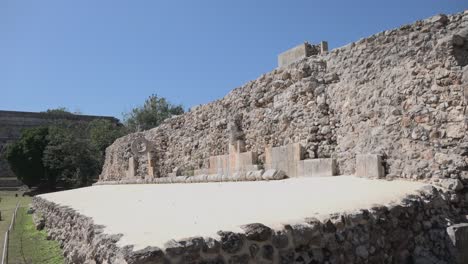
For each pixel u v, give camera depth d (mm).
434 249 7387
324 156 12383
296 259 5781
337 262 6113
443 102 9016
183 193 13008
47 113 64750
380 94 10508
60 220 11906
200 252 5148
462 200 8430
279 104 14367
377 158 10023
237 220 6508
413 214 7469
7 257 9375
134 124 55969
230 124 16812
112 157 31656
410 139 9547
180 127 21688
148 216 8148
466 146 8492
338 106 12078
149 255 4855
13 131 62188
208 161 18594
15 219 18391
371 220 6770
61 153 43844
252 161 15164
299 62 13852
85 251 7410
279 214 6742
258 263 5488
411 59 9867
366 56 11281
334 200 7719
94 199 14422
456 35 9039
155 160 23703
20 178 43906
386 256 6781
